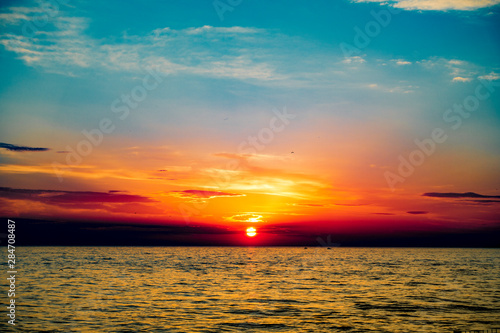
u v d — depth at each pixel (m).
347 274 76.44
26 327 28.75
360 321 31.72
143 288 51.53
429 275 74.31
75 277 65.50
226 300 41.81
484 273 79.12
